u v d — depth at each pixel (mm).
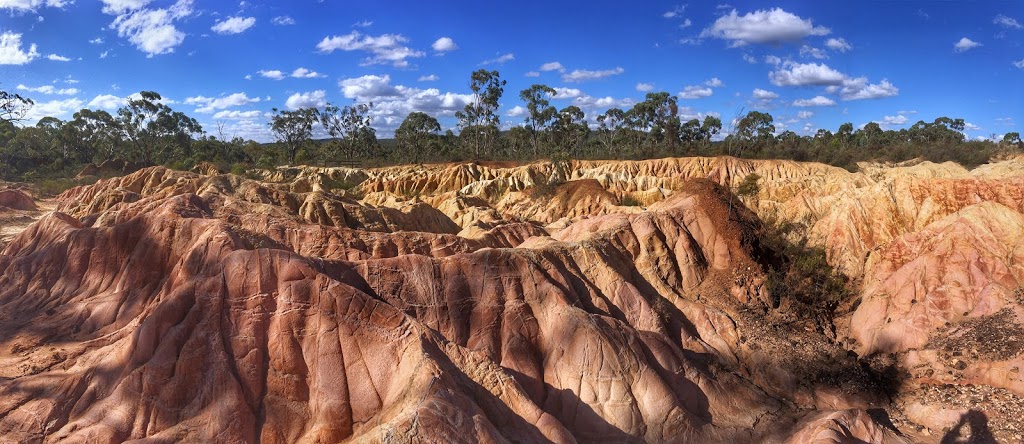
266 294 19359
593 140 157375
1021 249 27156
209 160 136500
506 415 17922
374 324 19141
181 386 17594
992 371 23641
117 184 56312
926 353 25750
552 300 23047
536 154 125125
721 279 30812
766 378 25109
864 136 139500
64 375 19109
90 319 24094
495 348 21797
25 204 67125
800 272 32031
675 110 114312
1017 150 93625
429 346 18797
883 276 31766
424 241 30703
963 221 29219
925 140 128375
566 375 21172
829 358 26188
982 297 26469
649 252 30453
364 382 18391
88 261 26312
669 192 68750
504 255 24078
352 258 27672
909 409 23609
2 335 23047
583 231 32875
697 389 22062
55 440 16703
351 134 134500
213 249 22594
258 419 17719
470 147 143500
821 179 61250
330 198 43000
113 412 17188
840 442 18281
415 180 88750
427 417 14984
